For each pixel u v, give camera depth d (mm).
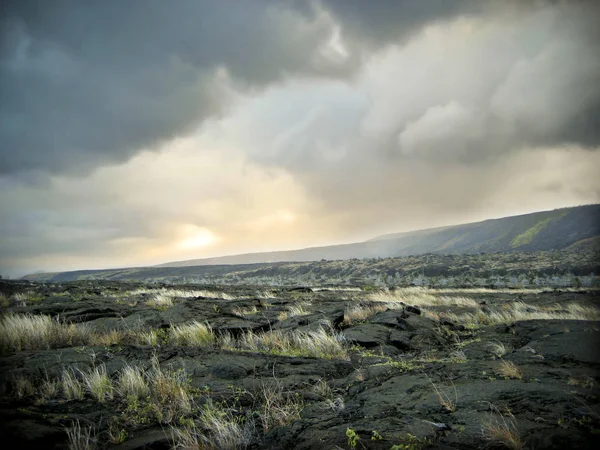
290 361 7445
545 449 3193
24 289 24203
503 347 7828
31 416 4715
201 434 4258
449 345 9336
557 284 53062
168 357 7520
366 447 3590
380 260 168500
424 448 3465
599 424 3514
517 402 4316
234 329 10680
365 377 6230
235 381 6277
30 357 7387
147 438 4285
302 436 4098
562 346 7020
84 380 6039
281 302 17797
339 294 25969
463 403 4504
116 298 18250
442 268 128875
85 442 4043
